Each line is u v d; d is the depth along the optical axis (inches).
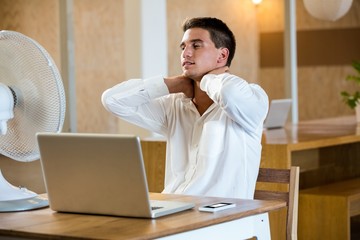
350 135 195.0
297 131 214.1
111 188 82.9
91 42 304.7
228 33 114.0
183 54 112.3
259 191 110.3
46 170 87.1
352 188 187.3
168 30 314.0
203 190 107.0
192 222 78.7
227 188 107.4
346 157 221.1
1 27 279.6
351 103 260.7
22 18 276.7
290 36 315.0
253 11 368.8
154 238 73.6
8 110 92.1
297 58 385.4
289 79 316.8
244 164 108.6
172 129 115.3
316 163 208.5
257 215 89.7
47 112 93.4
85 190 85.0
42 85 92.8
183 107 115.9
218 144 108.7
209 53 111.7
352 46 374.3
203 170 107.7
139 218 82.2
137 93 115.3
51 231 75.9
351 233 209.6
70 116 225.5
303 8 381.7
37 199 94.5
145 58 235.9
